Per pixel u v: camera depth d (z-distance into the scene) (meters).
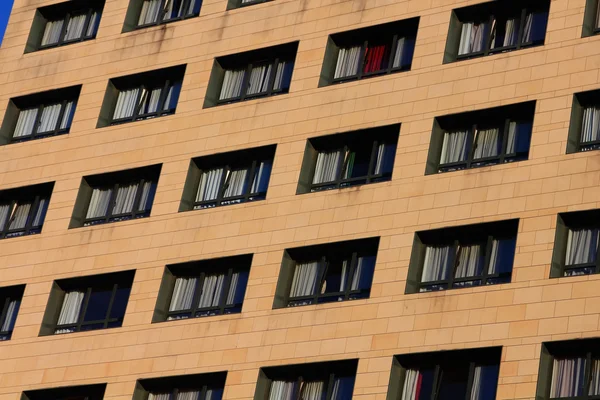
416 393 86.00
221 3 108.25
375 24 100.50
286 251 94.50
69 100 112.38
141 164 104.06
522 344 83.00
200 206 101.00
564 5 93.69
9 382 99.69
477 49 96.50
